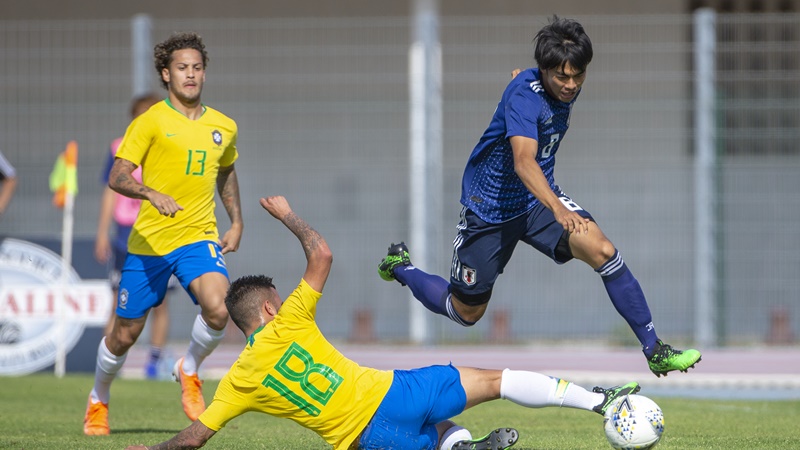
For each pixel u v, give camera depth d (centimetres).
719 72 4481
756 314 4525
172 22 5181
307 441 2033
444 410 1658
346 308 4809
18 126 4747
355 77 4822
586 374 3950
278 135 4900
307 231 1642
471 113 4666
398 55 4941
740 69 4475
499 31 4941
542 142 1892
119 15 5984
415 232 4519
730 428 2245
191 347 2241
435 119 4519
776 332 4519
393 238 4822
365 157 4856
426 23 4528
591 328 4731
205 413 1650
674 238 4644
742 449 1877
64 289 3819
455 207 4603
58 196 3903
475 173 2006
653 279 4647
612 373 3981
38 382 3416
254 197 4869
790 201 4491
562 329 4741
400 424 1628
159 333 3725
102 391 2231
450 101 4738
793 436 2084
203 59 2238
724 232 4497
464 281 2080
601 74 4634
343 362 1644
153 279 2209
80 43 5059
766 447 1902
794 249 4500
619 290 1894
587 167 4691
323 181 4869
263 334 1627
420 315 4659
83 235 4706
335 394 1619
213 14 6009
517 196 1984
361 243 4838
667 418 2464
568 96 1805
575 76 1777
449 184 4606
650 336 1905
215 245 2242
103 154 4750
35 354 3809
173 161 2181
